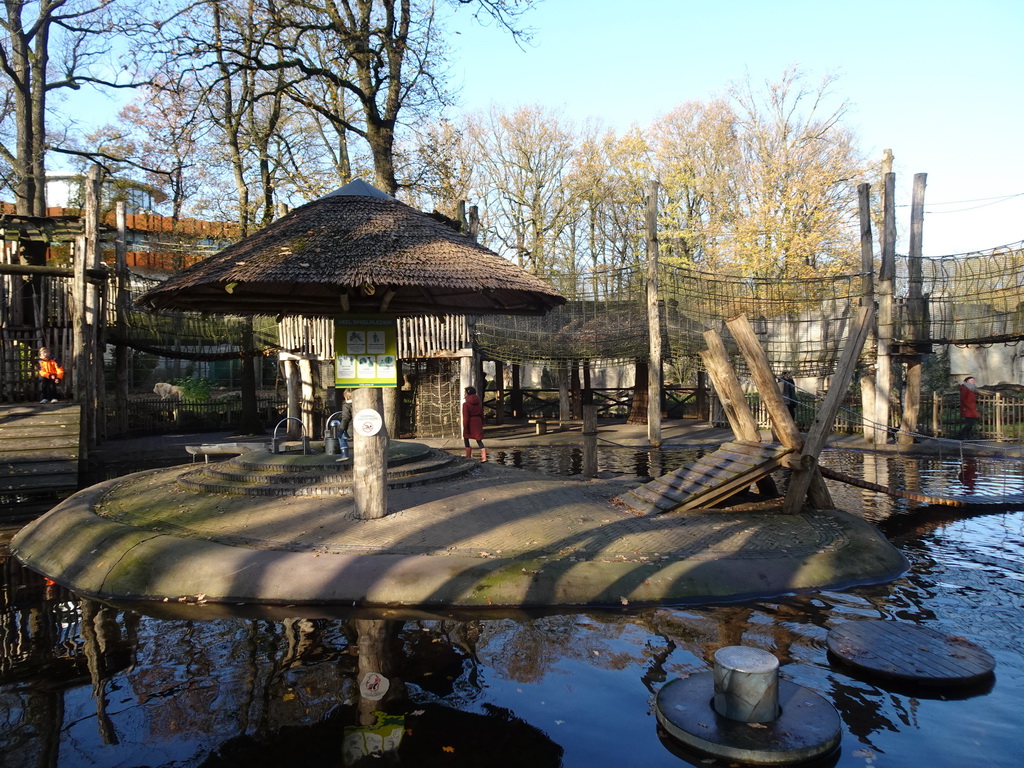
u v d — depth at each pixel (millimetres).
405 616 6219
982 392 20906
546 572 6672
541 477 11211
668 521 8453
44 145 25375
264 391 31156
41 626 6164
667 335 20906
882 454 17141
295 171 24078
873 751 4078
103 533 8086
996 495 11281
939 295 18469
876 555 7543
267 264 7191
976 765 3924
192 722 4453
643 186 35031
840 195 30328
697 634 5770
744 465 8883
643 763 3986
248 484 9461
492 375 40156
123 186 29328
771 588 6777
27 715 4582
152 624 6145
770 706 4281
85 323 16609
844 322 19781
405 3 19578
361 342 8141
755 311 20594
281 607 6484
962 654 5266
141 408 23891
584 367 26875
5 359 16984
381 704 4652
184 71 17266
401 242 7805
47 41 25328
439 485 9805
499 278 7613
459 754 4062
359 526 8000
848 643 5445
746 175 32844
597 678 5012
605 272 22125
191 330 23078
